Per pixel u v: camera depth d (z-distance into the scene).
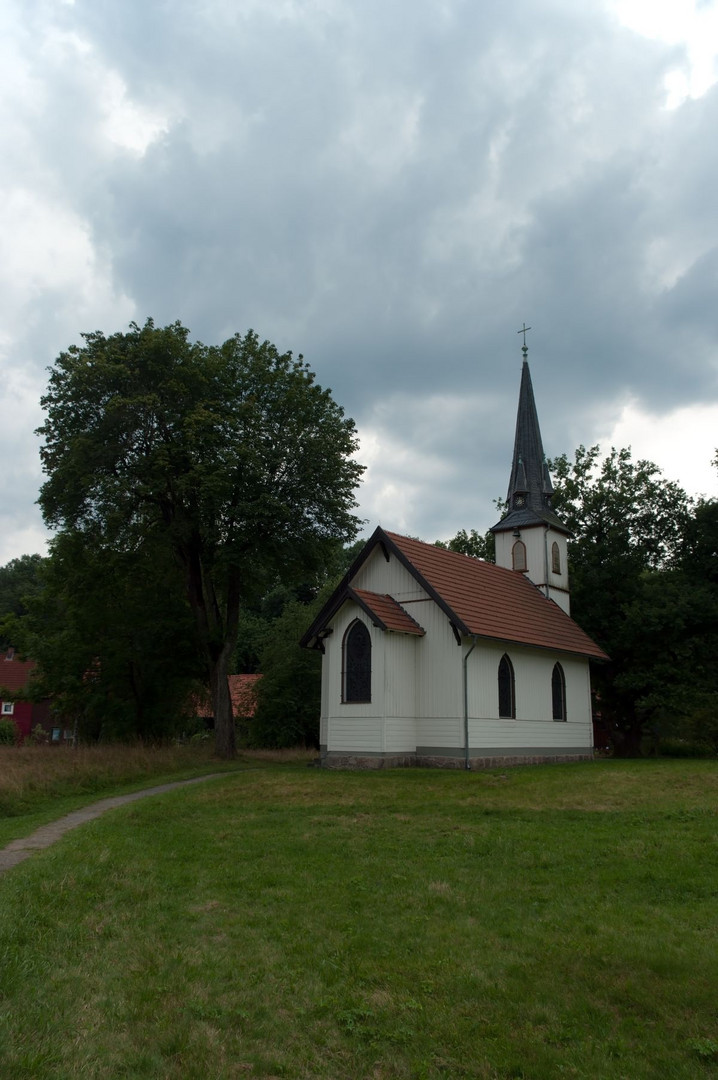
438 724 27.59
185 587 38.50
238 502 31.81
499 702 29.28
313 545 34.16
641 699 39.59
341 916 9.13
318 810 17.02
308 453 33.22
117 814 16.41
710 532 39.53
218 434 31.02
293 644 49.66
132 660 37.31
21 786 19.12
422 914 9.17
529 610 34.09
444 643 28.00
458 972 7.31
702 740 44.38
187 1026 6.09
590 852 11.98
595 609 40.94
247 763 31.56
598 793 18.34
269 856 12.34
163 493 32.09
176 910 9.36
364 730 27.00
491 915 9.08
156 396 29.97
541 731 31.80
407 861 11.84
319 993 6.92
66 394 31.11
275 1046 5.92
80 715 41.81
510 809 16.34
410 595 29.11
